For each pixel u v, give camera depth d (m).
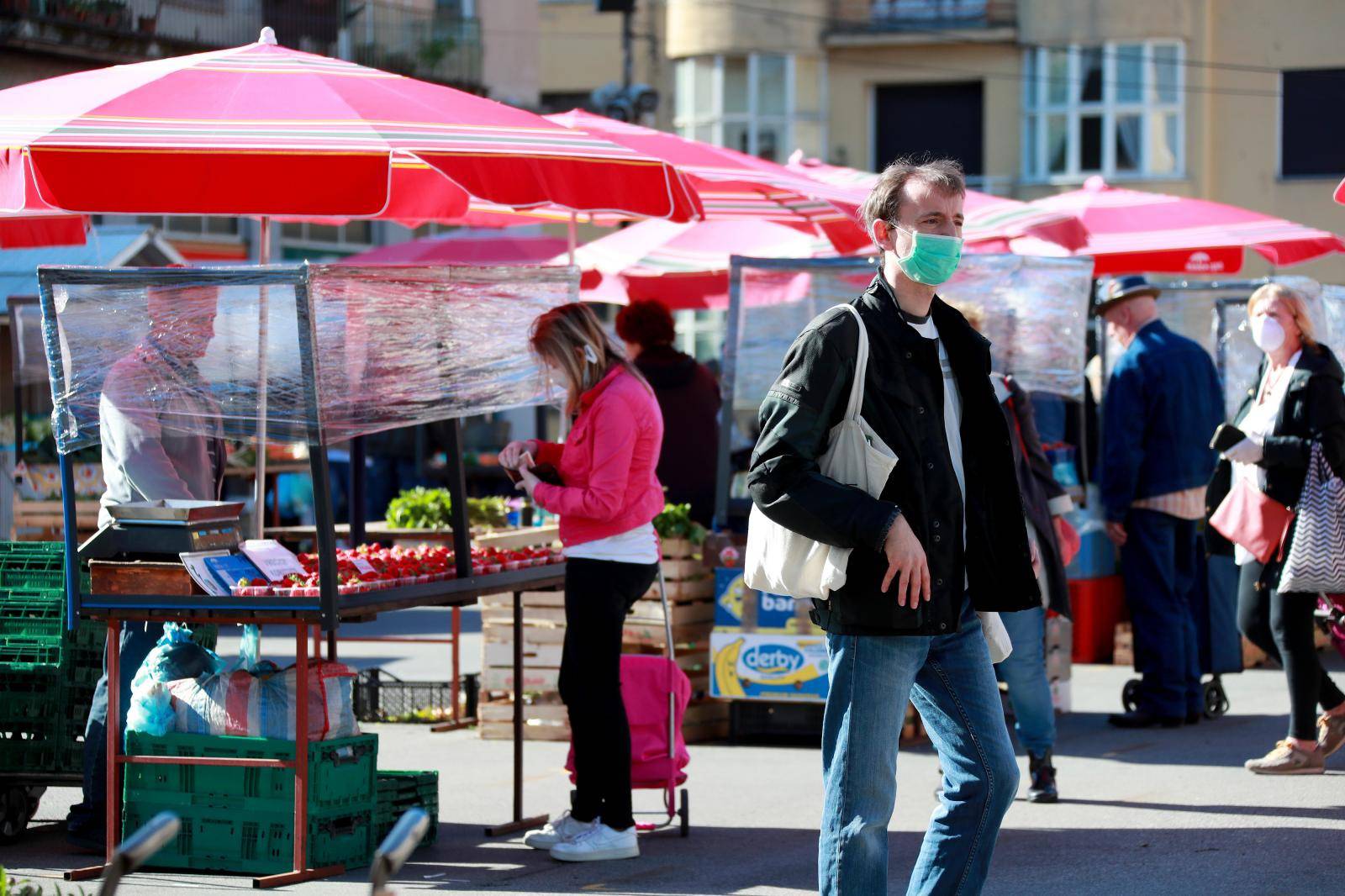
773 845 15.12
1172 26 73.06
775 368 20.58
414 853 14.89
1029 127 75.25
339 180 13.16
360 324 13.94
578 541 14.34
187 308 13.35
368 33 60.78
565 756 19.98
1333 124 72.19
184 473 14.34
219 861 13.94
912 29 76.25
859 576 9.70
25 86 15.01
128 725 14.34
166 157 13.03
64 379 13.61
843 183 25.05
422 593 14.23
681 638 20.70
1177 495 20.88
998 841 15.12
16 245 19.31
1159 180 73.38
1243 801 16.67
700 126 78.06
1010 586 10.02
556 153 14.09
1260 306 17.27
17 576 15.57
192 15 53.06
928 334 10.08
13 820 15.28
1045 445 22.88
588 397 14.28
